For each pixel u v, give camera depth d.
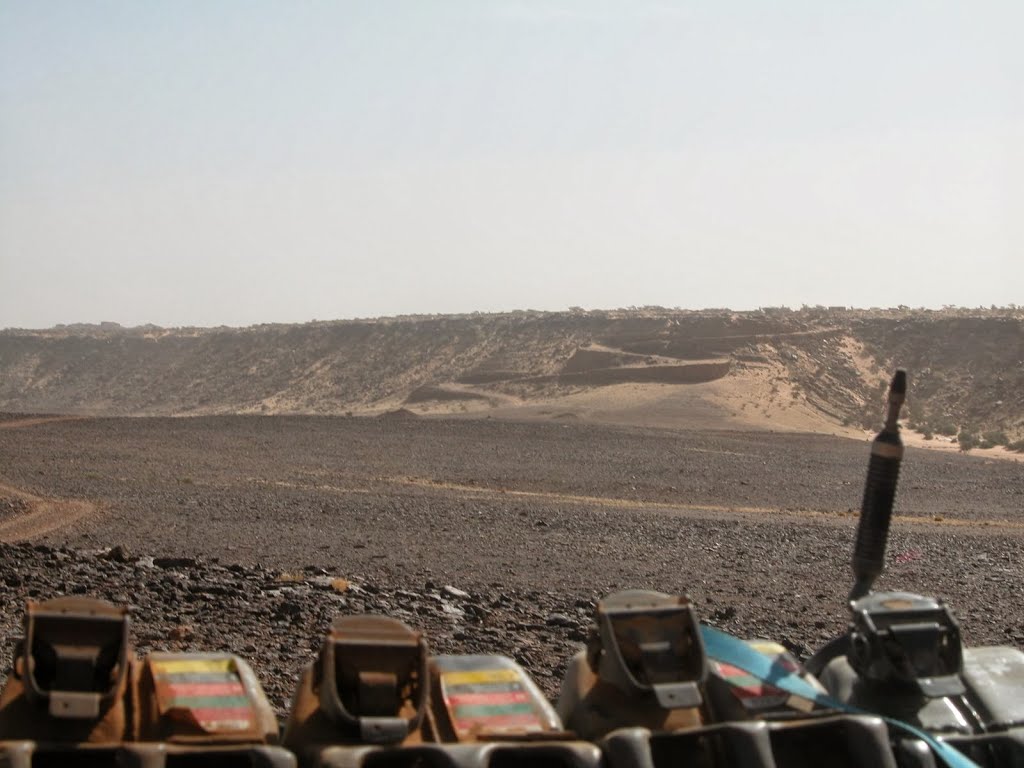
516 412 94.44
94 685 4.67
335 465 39.84
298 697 5.05
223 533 23.03
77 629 4.71
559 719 5.25
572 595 16.27
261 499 29.52
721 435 57.00
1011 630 13.73
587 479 38.25
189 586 14.23
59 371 169.62
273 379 154.38
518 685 5.26
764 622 14.25
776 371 108.31
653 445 49.88
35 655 4.67
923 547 24.08
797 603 16.31
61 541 20.91
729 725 4.82
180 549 20.16
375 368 149.88
